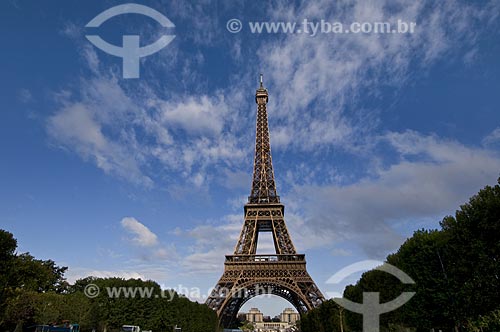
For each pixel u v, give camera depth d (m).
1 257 101.12
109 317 140.88
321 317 163.62
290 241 197.38
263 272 187.75
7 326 116.69
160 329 151.88
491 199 73.75
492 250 72.25
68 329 111.50
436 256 93.31
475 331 76.88
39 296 126.88
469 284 76.25
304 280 183.62
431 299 93.31
